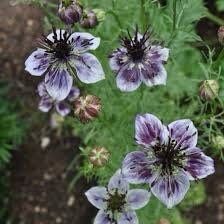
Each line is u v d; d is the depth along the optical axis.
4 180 0.39
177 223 0.35
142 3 0.27
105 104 0.30
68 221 0.38
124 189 0.25
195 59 0.35
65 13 0.24
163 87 0.33
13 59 0.41
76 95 0.30
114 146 0.31
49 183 0.39
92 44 0.25
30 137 0.40
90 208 0.38
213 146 0.28
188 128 0.23
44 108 0.31
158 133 0.23
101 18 0.27
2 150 0.38
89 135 0.30
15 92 0.40
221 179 0.38
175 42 0.30
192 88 0.33
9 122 0.38
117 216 0.25
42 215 0.39
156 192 0.23
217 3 0.38
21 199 0.39
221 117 0.31
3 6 0.42
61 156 0.40
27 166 0.40
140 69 0.25
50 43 0.24
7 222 0.38
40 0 0.29
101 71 0.24
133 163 0.23
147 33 0.28
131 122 0.30
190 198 0.36
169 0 0.30
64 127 0.40
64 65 0.25
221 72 0.29
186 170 0.23
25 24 0.41
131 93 0.30
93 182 0.39
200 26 0.39
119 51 0.25
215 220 0.38
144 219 0.30
